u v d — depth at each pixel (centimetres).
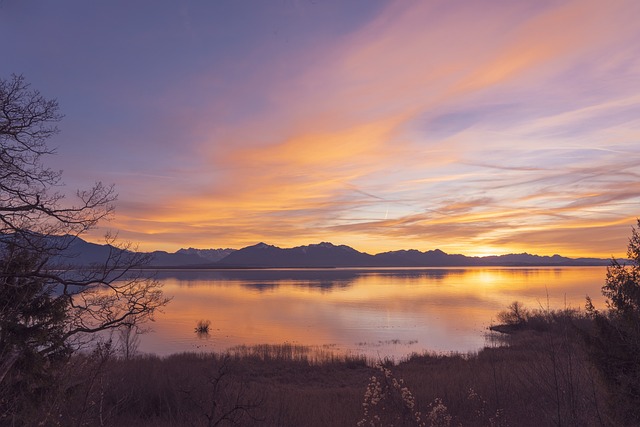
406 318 8794
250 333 6794
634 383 727
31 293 1115
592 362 804
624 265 863
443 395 1834
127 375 1942
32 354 1037
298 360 3884
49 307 1143
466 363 3344
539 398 905
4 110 1094
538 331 5744
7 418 842
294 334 6681
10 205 1144
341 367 3647
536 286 19075
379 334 6625
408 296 14900
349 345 5534
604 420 741
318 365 3691
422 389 2103
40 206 1152
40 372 1023
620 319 826
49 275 1116
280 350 4656
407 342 5769
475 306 10950
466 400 1616
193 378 1958
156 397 1656
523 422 952
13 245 1084
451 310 10219
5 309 1037
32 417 848
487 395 1469
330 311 10475
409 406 841
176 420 1272
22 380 994
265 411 1251
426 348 5222
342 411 1702
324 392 2444
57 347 1122
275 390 2362
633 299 810
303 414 1611
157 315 9612
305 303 12812
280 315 9694
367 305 11925
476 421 1195
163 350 5025
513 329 6450
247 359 3844
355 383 3011
